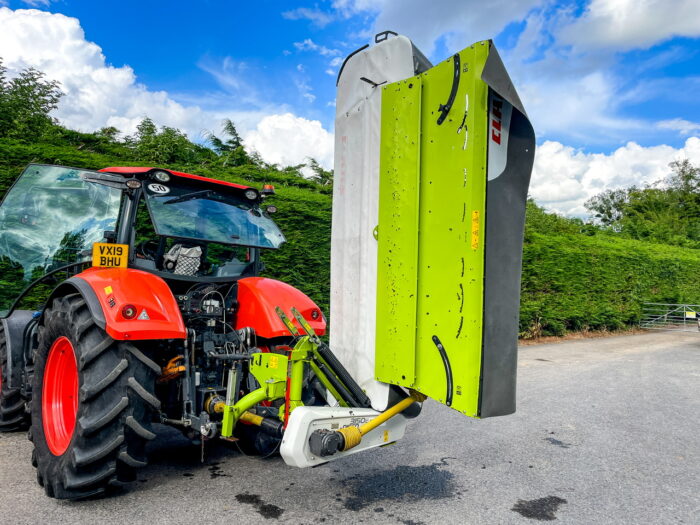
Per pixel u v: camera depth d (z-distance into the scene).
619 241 16.80
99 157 6.50
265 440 3.51
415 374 2.69
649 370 8.06
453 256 2.50
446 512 2.92
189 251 3.61
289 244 7.32
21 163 5.85
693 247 24.25
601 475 3.59
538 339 11.93
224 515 2.76
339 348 3.19
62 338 3.15
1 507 2.75
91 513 2.71
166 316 2.96
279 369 2.85
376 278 2.96
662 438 4.50
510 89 2.40
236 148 10.87
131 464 2.83
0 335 4.21
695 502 3.16
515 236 2.52
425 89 2.68
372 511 2.89
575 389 6.50
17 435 4.08
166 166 7.11
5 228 4.03
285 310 3.51
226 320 3.70
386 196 2.88
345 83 3.19
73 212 3.99
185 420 3.02
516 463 3.80
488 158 2.40
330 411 2.65
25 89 8.09
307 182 9.59
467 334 2.42
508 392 2.49
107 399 2.79
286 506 2.91
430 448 4.11
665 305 15.50
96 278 3.04
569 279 12.50
